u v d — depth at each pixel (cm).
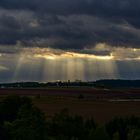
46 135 10656
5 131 10638
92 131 11562
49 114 13662
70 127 11875
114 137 12319
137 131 12375
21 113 11350
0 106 13550
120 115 16200
